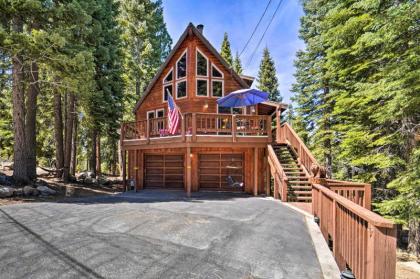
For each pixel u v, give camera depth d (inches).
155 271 163.9
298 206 383.9
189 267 170.2
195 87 648.4
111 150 1316.4
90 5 570.6
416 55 294.0
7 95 798.5
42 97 828.6
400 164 406.0
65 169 671.1
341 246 176.6
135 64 1016.2
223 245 210.7
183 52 674.2
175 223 273.7
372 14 388.5
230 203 411.8
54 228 251.6
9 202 398.0
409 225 402.0
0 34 385.4
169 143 542.9
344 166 642.8
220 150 603.8
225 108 665.6
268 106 710.5
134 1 1048.8
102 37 729.6
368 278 119.7
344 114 580.4
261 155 585.9
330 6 536.4
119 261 177.8
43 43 413.7
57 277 154.7
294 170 485.4
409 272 342.0
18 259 179.3
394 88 324.2
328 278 156.3
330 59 514.3
